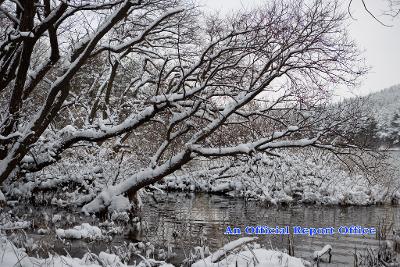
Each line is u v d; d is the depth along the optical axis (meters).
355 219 15.73
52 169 17.33
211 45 12.64
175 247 10.09
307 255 9.70
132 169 17.58
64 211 14.99
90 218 13.81
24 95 12.27
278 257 6.74
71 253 8.93
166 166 13.81
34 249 8.46
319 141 13.34
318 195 20.50
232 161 22.73
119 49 13.19
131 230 12.20
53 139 14.41
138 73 20.89
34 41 10.77
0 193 14.73
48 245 9.12
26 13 10.45
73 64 11.42
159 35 18.09
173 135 14.24
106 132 13.59
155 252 9.52
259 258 6.86
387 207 20.05
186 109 14.02
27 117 14.09
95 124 14.24
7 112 11.20
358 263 8.94
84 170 16.75
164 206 18.16
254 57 12.94
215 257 6.80
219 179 24.53
